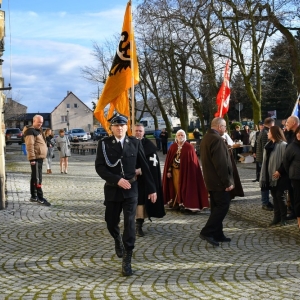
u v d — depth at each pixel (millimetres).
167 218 9594
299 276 5590
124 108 9414
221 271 5891
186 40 29188
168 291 5168
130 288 5289
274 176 8391
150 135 53312
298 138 7684
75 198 12352
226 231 8297
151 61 31812
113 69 9305
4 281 5594
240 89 34281
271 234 7984
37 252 6953
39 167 11344
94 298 4977
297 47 25984
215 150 7184
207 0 24766
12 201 11570
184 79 31438
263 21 24422
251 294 5008
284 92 43125
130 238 5840
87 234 8125
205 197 10039
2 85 11133
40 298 4980
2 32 10539
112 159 5953
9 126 98500
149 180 6203
